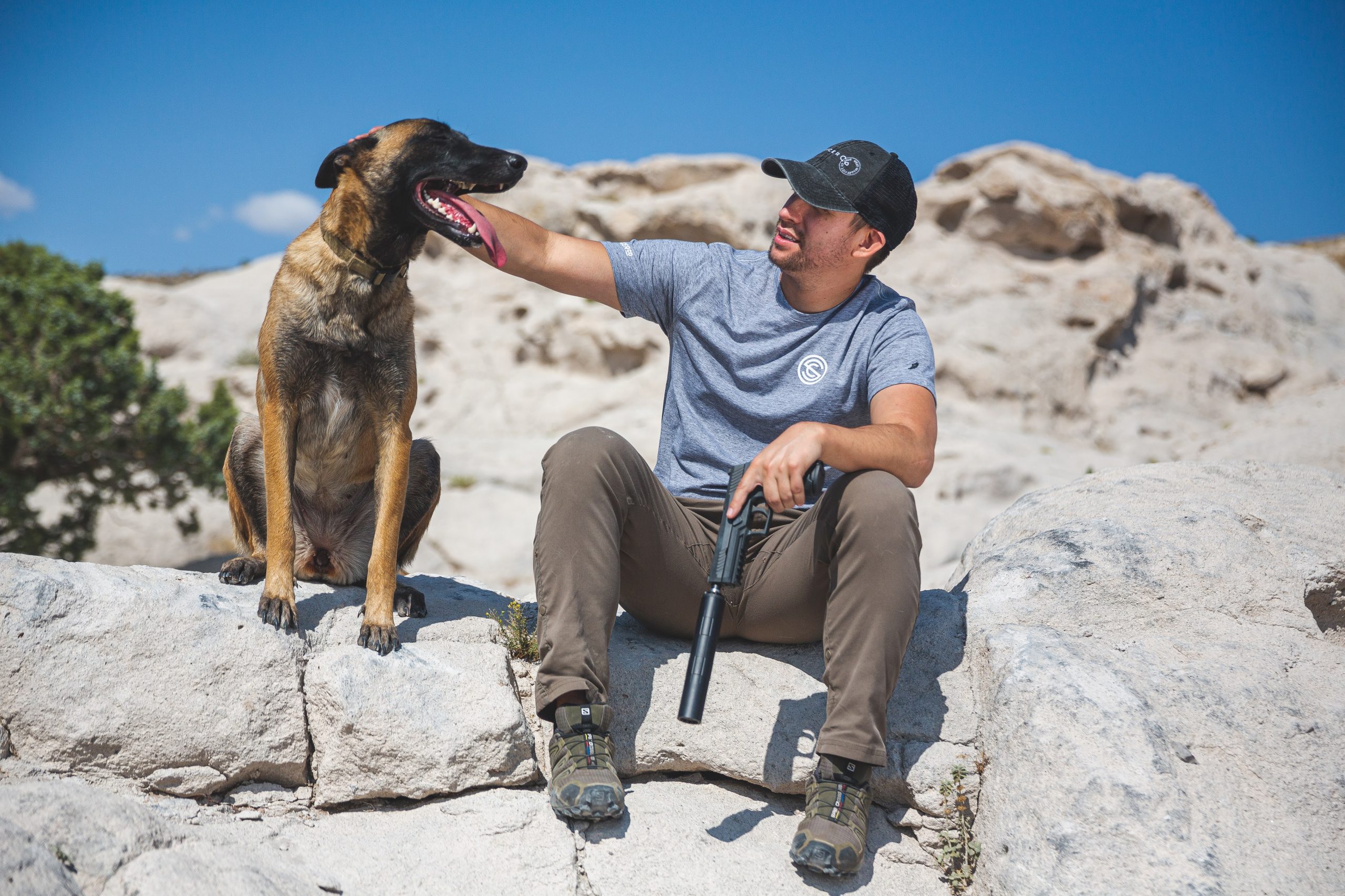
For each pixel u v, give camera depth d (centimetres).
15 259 1244
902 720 283
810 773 272
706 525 288
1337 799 242
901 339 286
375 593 294
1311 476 358
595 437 261
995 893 245
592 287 311
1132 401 1483
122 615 267
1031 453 1259
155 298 1709
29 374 1112
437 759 265
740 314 299
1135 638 288
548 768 283
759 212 1597
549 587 256
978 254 1627
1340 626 312
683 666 294
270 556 292
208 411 1274
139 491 1228
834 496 261
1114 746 244
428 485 350
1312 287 1841
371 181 310
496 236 296
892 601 248
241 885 219
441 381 1598
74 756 254
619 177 1725
